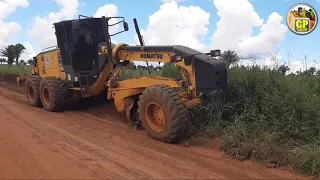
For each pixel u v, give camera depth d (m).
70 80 10.08
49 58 11.16
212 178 4.80
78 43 9.47
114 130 7.67
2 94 14.70
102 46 8.87
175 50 7.00
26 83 11.70
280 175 4.91
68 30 9.56
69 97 10.35
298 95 6.60
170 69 9.75
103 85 9.53
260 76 7.32
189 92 6.83
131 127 7.92
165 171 5.05
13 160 5.53
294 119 6.09
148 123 6.83
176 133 6.30
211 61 6.58
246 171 5.07
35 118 9.13
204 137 6.71
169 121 6.30
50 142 6.62
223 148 6.04
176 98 6.30
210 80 6.57
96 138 6.95
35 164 5.34
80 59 9.66
